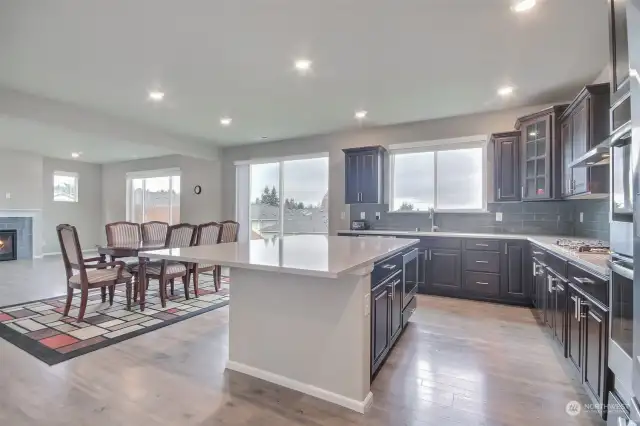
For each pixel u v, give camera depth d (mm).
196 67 3256
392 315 2629
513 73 3379
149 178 8516
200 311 3777
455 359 2588
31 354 2645
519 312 3764
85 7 2295
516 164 4340
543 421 1840
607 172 2934
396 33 2639
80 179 8961
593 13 2357
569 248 2615
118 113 4703
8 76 3449
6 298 4312
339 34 2656
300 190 6426
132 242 4719
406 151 5320
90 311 3760
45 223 8375
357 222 5473
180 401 2023
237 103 4293
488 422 1835
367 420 1857
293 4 2273
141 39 2734
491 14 2381
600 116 2879
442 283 4477
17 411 1909
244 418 1865
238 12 2365
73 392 2111
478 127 4793
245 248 2570
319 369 2092
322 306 2084
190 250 2416
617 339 1602
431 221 5148
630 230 1464
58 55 3006
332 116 4859
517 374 2357
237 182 6949
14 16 2395
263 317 2293
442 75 3430
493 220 4758
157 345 2836
